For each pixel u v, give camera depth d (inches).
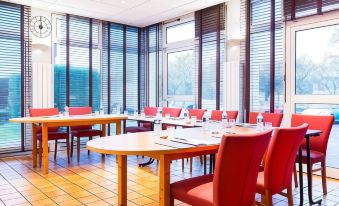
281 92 183.6
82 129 214.5
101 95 264.2
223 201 68.4
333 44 161.9
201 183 83.1
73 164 188.1
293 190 138.6
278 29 185.2
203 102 235.1
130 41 282.7
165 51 272.1
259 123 140.9
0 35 211.6
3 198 125.5
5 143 214.4
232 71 210.4
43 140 163.0
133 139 98.0
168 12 237.8
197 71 238.2
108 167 180.2
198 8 227.8
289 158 88.0
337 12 155.0
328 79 163.6
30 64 224.2
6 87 215.2
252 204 76.7
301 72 174.1
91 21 256.4
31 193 132.0
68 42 243.0
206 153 90.4
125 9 228.7
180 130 124.8
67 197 126.9
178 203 118.7
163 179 80.4
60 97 241.4
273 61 186.7
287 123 178.9
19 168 178.2
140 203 120.6
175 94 265.7
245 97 202.2
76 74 248.7
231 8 211.9
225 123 139.2
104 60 265.6
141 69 288.2
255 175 75.7
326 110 166.9
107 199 124.6
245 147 68.2
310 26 166.9
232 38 211.3
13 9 216.1
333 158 185.9
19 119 166.1
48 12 232.8
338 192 135.7
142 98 288.4
